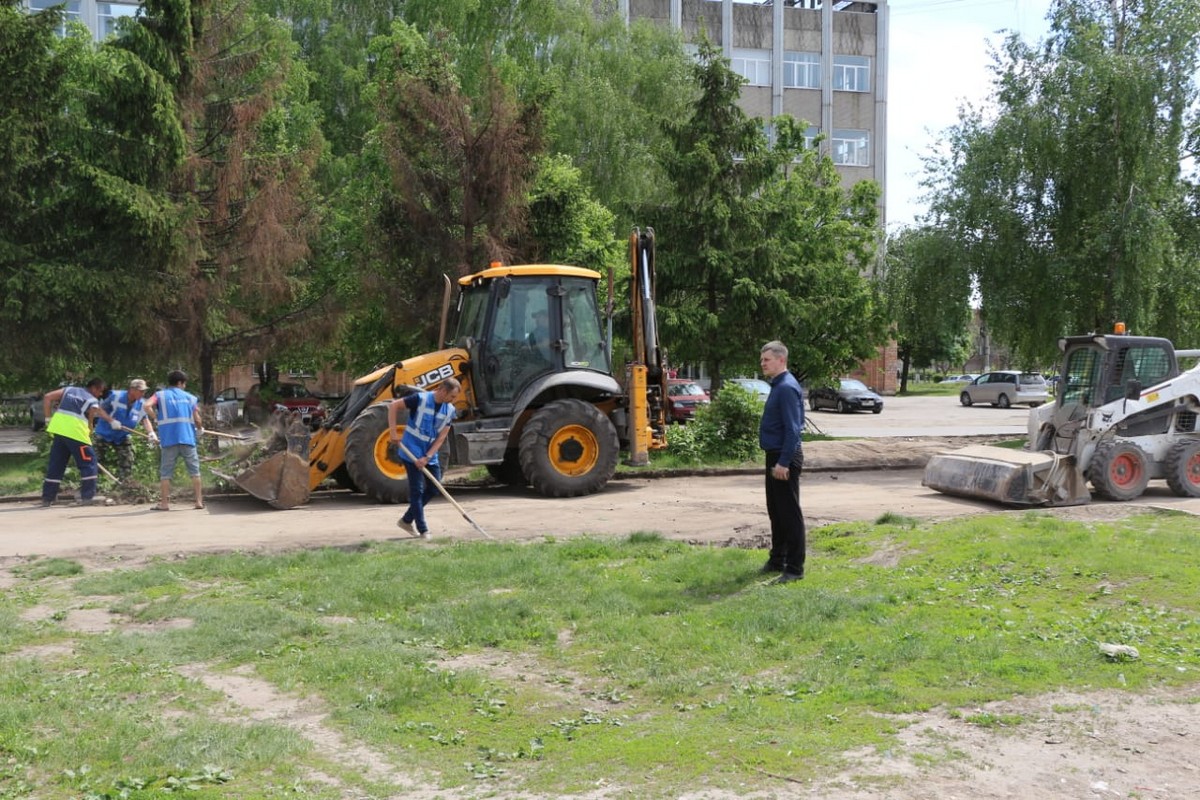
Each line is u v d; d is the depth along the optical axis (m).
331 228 21.02
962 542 8.42
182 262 16.84
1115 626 6.20
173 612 6.96
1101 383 13.09
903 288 22.91
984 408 42.75
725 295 23.19
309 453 13.01
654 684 5.41
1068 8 21.52
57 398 13.55
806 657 5.82
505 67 27.58
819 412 39.66
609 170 29.27
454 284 18.50
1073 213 20.95
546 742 4.65
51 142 16.72
